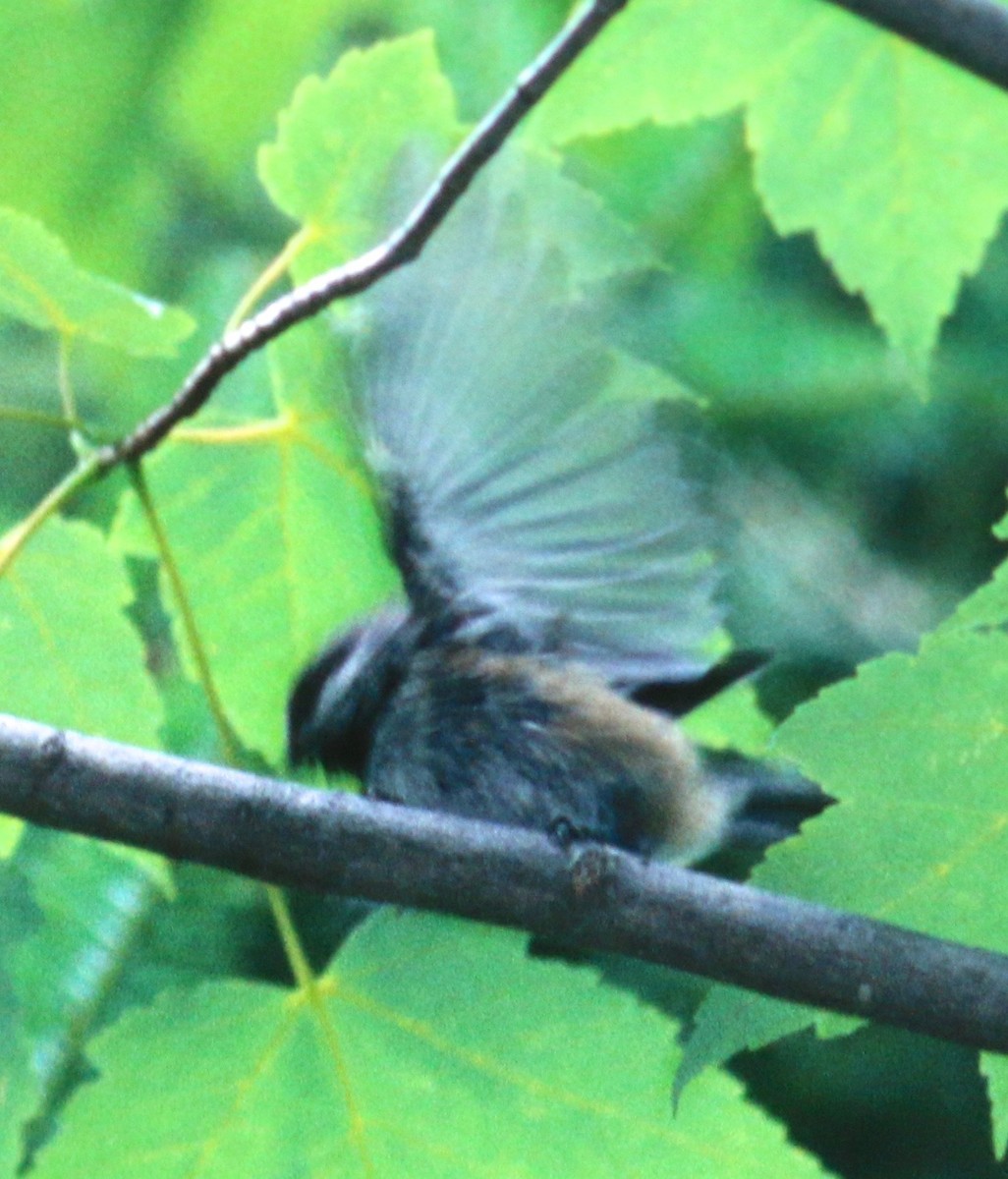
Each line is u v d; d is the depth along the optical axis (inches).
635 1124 195.5
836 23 197.8
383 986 195.8
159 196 203.0
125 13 201.5
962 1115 206.8
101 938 199.6
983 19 196.4
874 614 206.7
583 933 195.3
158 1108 195.6
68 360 195.9
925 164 198.4
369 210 196.5
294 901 202.1
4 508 203.5
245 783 195.5
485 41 203.6
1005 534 194.5
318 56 202.2
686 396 196.9
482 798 198.7
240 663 198.2
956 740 194.7
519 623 198.5
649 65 198.1
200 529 197.6
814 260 206.2
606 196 205.3
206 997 195.8
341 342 196.7
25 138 201.9
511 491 197.0
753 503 206.5
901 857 194.9
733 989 195.0
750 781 199.0
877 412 206.8
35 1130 198.8
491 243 196.4
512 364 196.5
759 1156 195.3
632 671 198.8
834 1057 207.2
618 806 198.8
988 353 207.5
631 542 197.3
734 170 205.3
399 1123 195.9
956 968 194.7
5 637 197.0
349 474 197.5
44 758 195.3
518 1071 195.8
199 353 203.2
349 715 198.5
